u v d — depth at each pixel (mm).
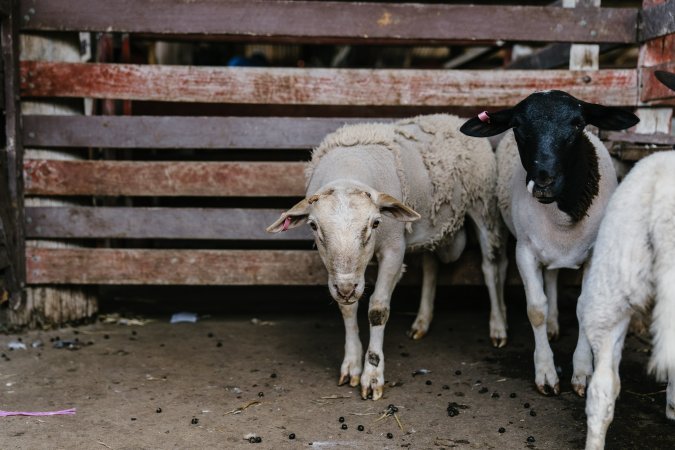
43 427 3502
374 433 3465
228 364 4562
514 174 4281
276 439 3381
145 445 3301
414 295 6805
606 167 3988
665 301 2570
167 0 5180
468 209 4910
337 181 3734
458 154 4691
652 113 5234
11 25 5062
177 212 5348
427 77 5273
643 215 2752
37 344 4953
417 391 4070
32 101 5289
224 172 5305
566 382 4250
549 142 3463
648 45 5215
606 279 2844
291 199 6473
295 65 15539
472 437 3426
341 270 3424
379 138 4336
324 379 4266
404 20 5246
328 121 5285
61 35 5383
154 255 5387
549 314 5066
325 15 5219
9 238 5145
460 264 5559
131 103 6719
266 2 5191
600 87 5254
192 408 3785
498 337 4992
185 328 5484
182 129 5277
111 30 5199
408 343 5074
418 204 4457
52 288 5426
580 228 3871
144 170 5293
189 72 5238
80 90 5227
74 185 5301
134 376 4312
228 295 6805
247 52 14688
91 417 3645
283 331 5402
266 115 6598
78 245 5547
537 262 4098
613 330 2867
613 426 3549
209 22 5203
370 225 3514
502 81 5273
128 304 6379
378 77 5266
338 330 5434
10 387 4086
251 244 8375
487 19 5250
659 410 3770
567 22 5266
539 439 3404
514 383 4215
